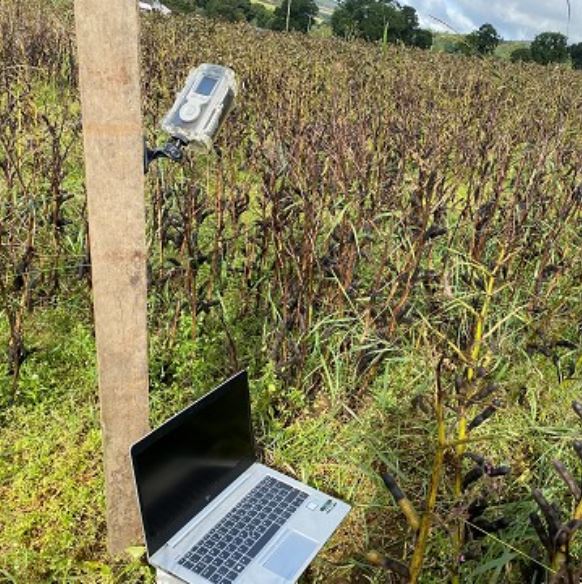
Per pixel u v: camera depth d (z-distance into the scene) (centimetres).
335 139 380
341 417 296
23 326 323
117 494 210
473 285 311
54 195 351
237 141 475
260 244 350
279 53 975
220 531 207
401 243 320
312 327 314
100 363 192
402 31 1206
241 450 230
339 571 223
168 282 346
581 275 336
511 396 283
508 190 421
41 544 222
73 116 486
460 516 173
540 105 850
